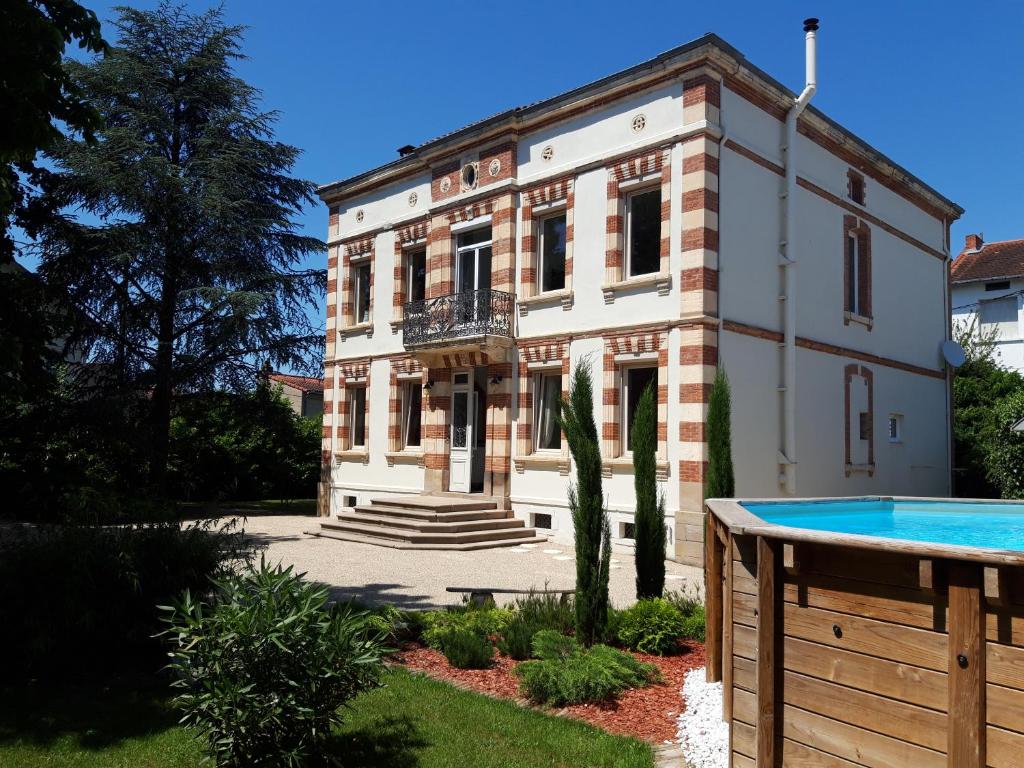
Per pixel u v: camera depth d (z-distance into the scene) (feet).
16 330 42.04
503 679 21.63
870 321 58.75
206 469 85.15
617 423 48.42
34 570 21.22
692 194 44.75
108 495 24.85
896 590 11.34
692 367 43.93
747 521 14.16
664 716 18.44
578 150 51.62
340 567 40.83
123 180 68.18
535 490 52.65
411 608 30.58
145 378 70.54
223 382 75.25
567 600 27.22
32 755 16.66
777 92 49.26
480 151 57.88
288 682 14.62
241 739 14.48
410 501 54.75
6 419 61.46
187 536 24.11
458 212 59.26
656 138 46.83
